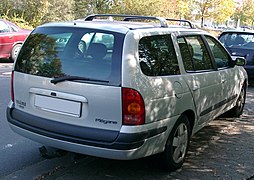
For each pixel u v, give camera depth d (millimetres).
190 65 4801
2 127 5969
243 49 10930
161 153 4305
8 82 9938
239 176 4418
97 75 3844
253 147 5461
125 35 3908
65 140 3932
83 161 4770
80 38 4137
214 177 4367
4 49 14125
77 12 33062
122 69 3756
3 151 5023
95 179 4246
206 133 6113
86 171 4461
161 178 4309
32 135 4219
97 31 4062
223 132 6191
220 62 5926
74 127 3924
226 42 11359
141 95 3777
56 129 4020
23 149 5125
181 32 4824
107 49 3902
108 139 3764
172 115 4246
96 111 3818
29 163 4684
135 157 3848
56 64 4121
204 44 5391
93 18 5164
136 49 3893
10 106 4578
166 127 4164
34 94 4242
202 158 4965
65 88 3951
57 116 4051
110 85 3748
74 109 3926
